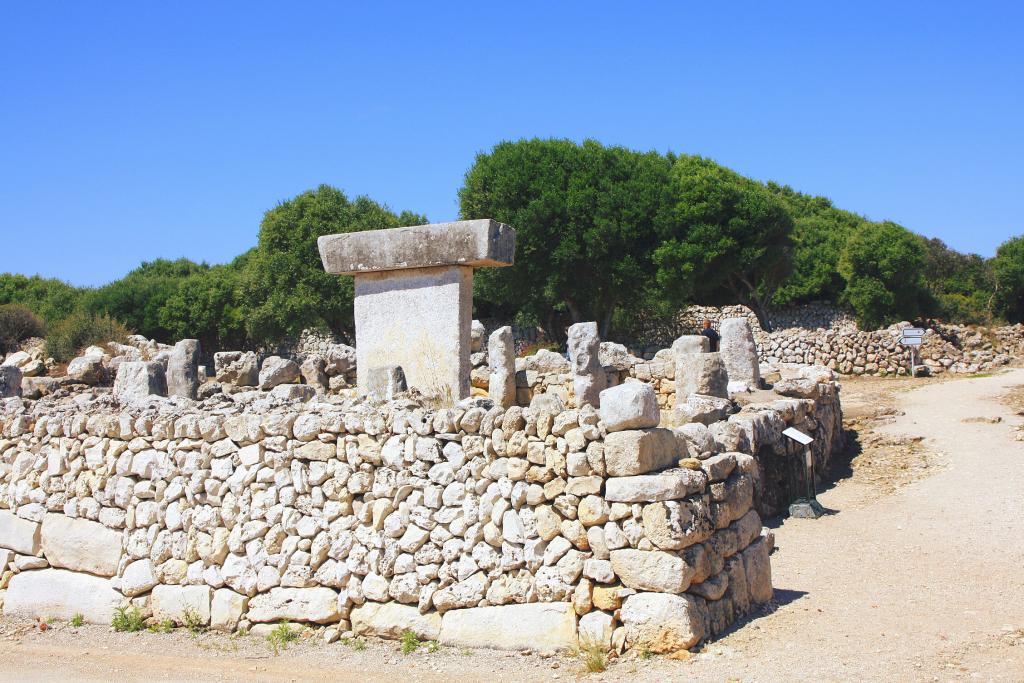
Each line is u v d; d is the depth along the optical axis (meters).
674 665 5.66
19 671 7.20
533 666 6.05
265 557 7.60
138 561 8.29
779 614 6.60
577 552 6.27
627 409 6.12
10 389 13.37
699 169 37.62
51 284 49.12
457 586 6.71
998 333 25.39
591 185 29.80
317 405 8.59
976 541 8.53
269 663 6.79
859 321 36.22
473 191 30.20
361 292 12.27
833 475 12.25
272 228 34.38
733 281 39.78
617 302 31.36
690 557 5.92
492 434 6.74
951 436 13.58
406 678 6.14
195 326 43.81
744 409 11.09
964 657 5.62
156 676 6.73
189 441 8.18
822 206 53.12
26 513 9.13
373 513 7.21
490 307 38.00
